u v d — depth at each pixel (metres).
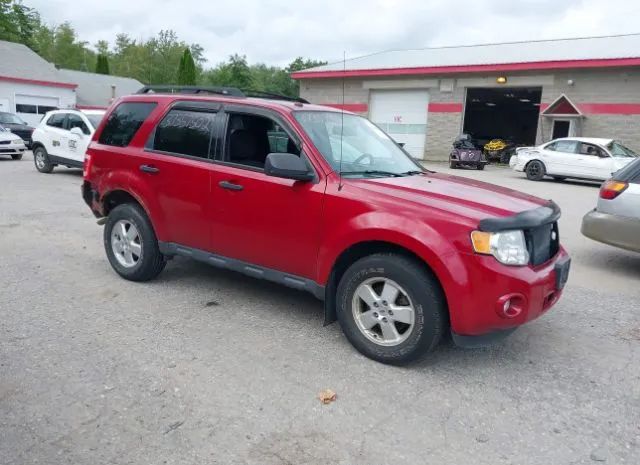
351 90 29.12
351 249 4.03
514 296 3.50
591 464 2.85
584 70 22.69
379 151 4.85
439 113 26.73
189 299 5.05
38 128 14.83
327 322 4.15
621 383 3.75
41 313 4.59
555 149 18.02
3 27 52.62
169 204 4.95
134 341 4.10
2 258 6.21
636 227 6.11
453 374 3.79
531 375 3.82
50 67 35.69
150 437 2.93
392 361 3.83
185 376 3.60
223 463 2.74
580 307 5.29
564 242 8.26
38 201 10.13
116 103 5.66
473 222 3.50
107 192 5.46
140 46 75.50
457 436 3.06
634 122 21.92
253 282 5.59
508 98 31.98
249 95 5.04
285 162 3.96
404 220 3.66
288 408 3.27
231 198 4.50
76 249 6.71
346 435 3.02
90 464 2.69
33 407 3.16
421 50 32.47
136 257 5.39
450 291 3.50
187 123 4.94
